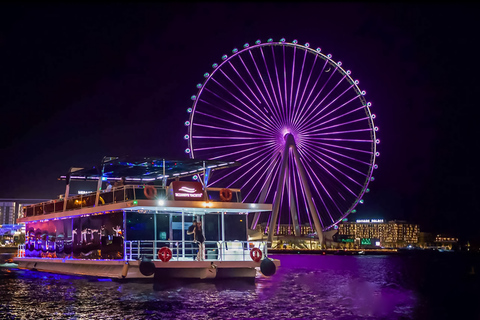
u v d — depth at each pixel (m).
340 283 39.69
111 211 30.50
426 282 45.38
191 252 31.00
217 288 29.48
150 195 29.34
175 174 36.22
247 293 28.59
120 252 29.44
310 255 151.25
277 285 35.00
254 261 30.05
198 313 22.70
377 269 69.12
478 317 24.72
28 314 21.94
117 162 31.50
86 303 24.50
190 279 30.41
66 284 31.12
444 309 26.95
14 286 30.48
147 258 27.98
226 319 21.73
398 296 31.56
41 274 38.25
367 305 26.77
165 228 30.56
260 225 107.25
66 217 35.62
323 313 23.78
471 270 75.81
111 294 27.11
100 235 31.52
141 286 29.61
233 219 32.22
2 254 99.94
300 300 27.45
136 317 21.58
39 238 40.47
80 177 36.78
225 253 30.78
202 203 29.61
